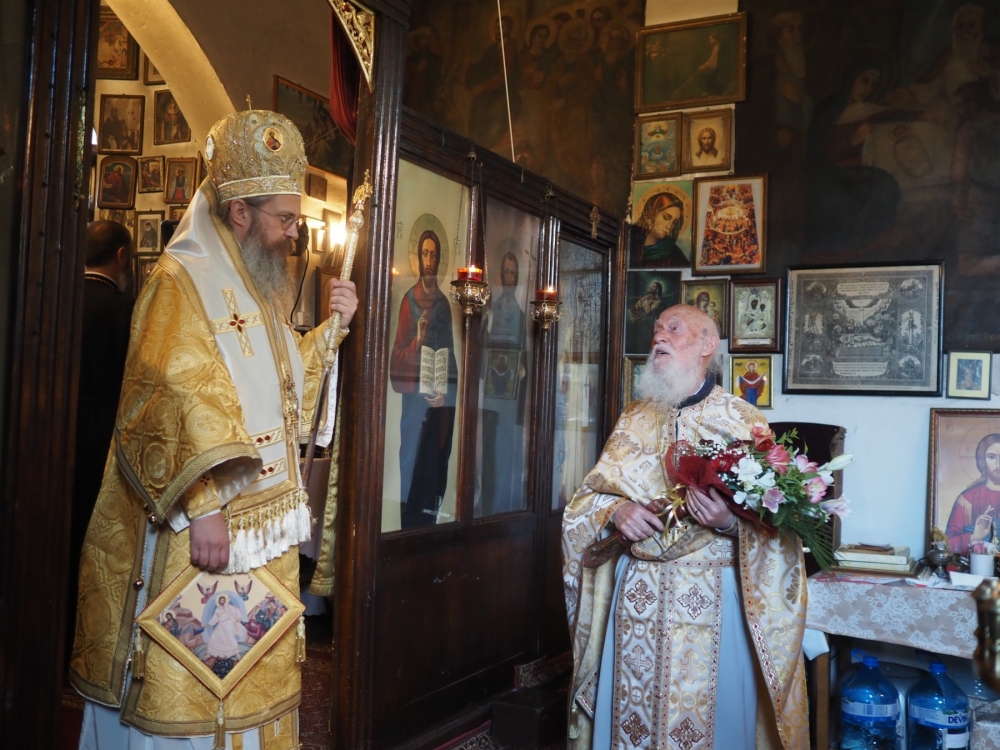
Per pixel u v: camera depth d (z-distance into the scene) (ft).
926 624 12.46
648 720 9.78
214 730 7.96
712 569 10.00
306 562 18.51
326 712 13.43
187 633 7.89
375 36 11.23
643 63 18.78
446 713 12.91
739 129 17.94
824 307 16.93
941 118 16.38
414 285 12.31
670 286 18.22
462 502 13.38
